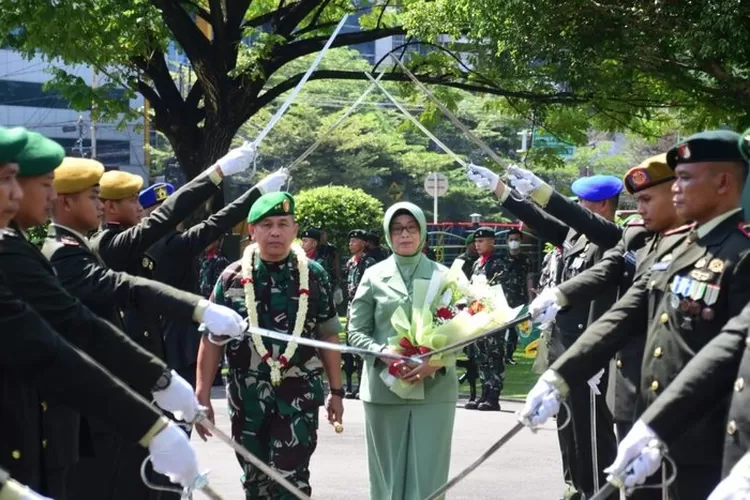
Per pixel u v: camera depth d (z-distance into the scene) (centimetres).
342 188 3250
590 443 832
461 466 1094
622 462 461
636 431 463
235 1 2111
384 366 762
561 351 858
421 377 743
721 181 534
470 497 952
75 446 538
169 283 748
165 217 710
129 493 687
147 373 497
